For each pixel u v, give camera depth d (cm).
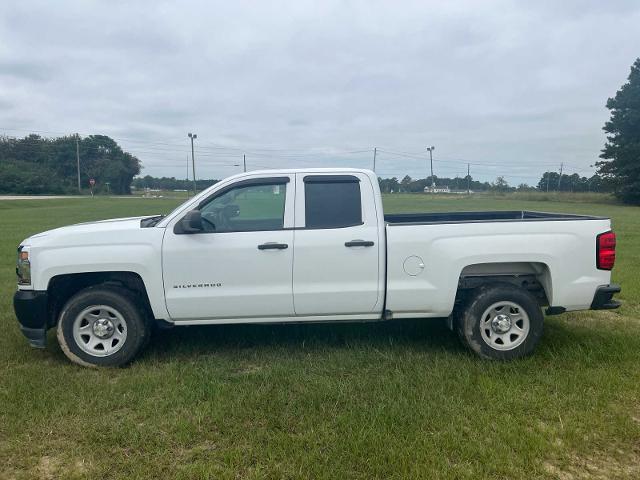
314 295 455
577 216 516
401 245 454
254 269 451
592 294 465
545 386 403
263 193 467
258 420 351
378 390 395
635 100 5362
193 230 441
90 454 314
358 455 306
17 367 452
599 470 294
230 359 470
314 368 443
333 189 465
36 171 9412
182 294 452
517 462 299
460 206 3712
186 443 324
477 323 457
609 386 399
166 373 434
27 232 1672
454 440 320
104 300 450
